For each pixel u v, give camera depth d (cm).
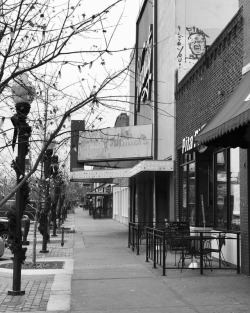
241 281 1034
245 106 884
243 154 1115
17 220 920
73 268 1269
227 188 1299
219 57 1337
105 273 1180
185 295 908
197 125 1570
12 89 664
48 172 1584
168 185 2111
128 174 2302
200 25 1955
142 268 1259
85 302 863
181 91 1827
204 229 1479
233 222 1259
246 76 1091
